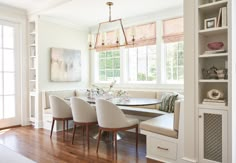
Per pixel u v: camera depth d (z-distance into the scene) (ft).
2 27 14.42
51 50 15.92
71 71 17.46
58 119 12.64
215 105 7.58
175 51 14.40
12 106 15.10
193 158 8.07
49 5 13.82
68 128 14.73
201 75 8.16
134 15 15.56
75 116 11.38
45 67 15.69
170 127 8.83
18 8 14.87
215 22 7.69
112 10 14.33
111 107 9.72
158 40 14.83
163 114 11.89
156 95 14.20
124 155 9.77
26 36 15.65
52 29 16.11
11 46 14.92
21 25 15.33
